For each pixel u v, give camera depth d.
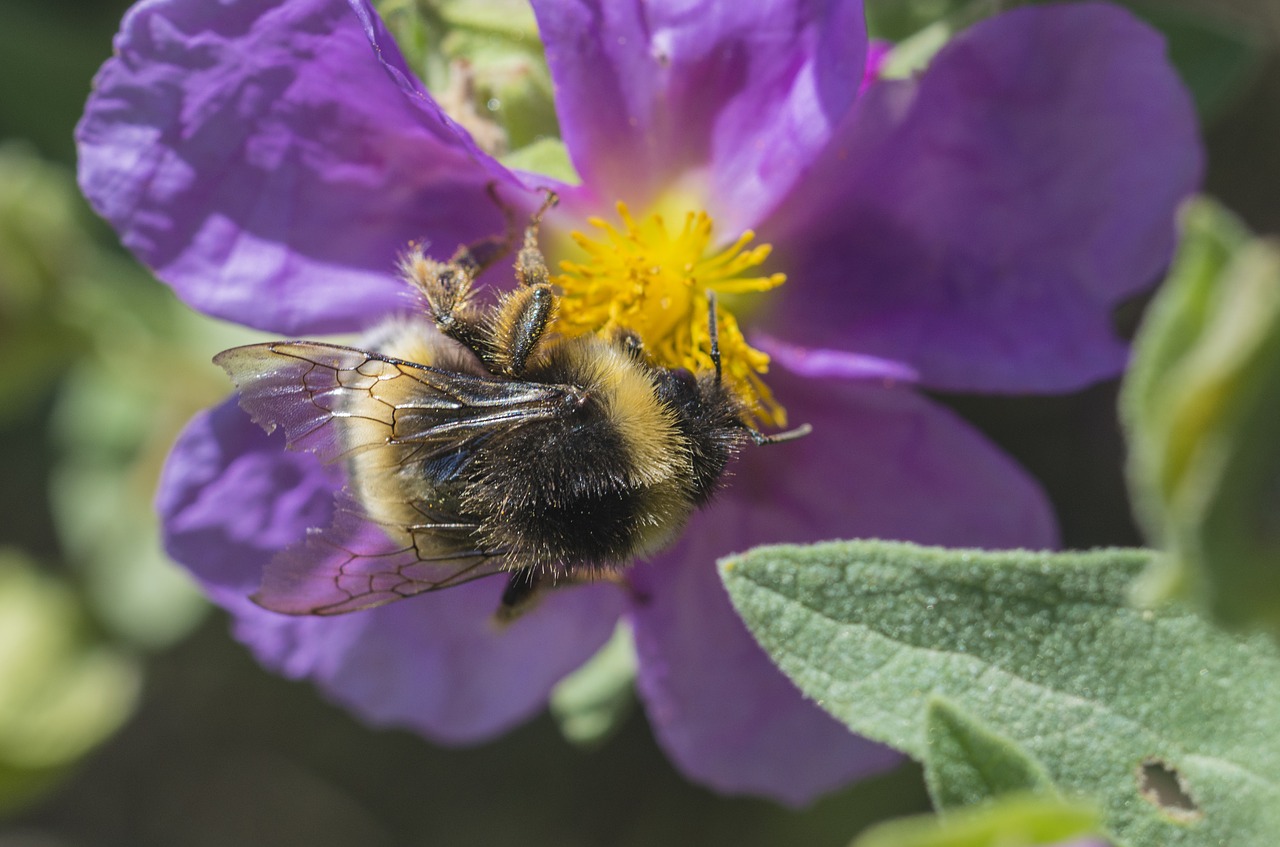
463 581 0.17
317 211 0.17
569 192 0.17
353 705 0.18
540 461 0.16
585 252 0.17
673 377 0.17
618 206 0.17
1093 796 0.15
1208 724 0.15
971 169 0.17
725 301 0.17
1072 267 0.17
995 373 0.17
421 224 0.17
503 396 0.17
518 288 0.17
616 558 0.17
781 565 0.15
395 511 0.17
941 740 0.15
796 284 0.17
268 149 0.17
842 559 0.15
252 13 0.16
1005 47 0.17
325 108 0.17
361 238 0.17
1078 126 0.17
